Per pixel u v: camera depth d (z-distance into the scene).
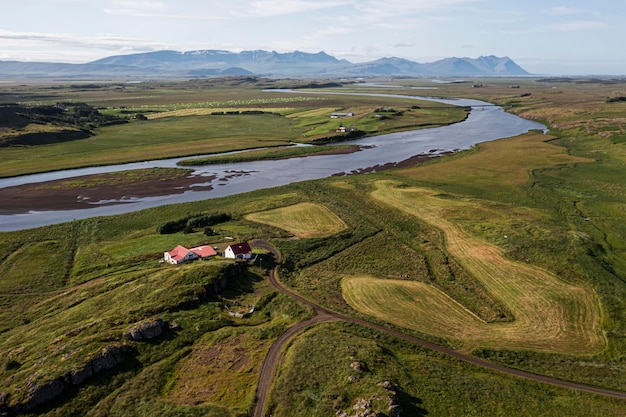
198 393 42.59
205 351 49.19
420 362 46.72
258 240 83.62
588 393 43.06
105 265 76.00
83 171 146.38
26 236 90.25
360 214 99.69
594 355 49.94
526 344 51.97
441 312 59.94
